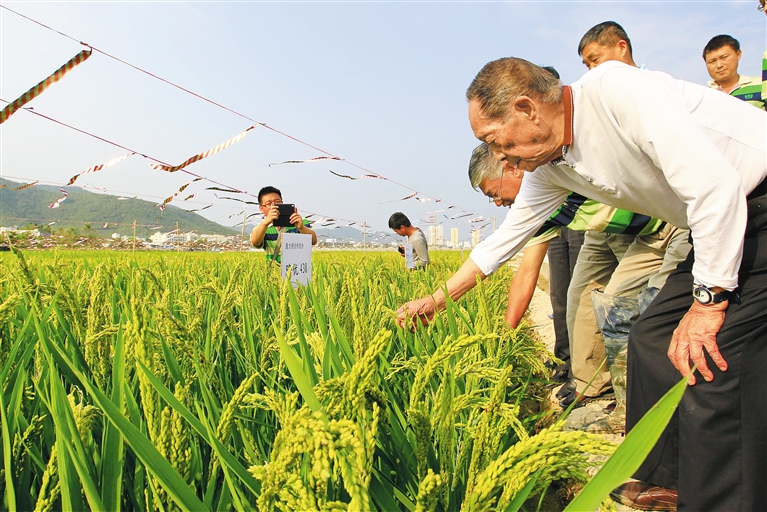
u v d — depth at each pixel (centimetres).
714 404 197
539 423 355
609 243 396
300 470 116
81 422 140
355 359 167
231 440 177
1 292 349
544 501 260
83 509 127
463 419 186
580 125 224
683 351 203
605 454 83
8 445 127
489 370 155
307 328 229
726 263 189
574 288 416
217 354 231
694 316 202
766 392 195
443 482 134
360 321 167
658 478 246
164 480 109
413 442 162
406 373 227
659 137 197
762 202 202
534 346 230
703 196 189
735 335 193
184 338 185
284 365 221
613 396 409
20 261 223
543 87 218
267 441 192
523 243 307
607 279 407
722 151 211
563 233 492
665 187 226
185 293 328
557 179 265
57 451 126
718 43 452
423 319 291
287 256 484
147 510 135
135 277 355
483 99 227
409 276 649
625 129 213
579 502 73
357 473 81
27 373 202
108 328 179
